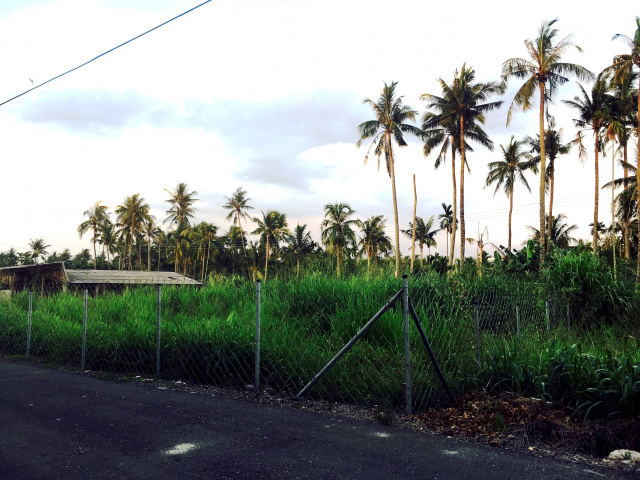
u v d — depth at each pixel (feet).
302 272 34.76
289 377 19.63
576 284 34.76
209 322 25.08
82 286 92.53
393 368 18.52
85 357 26.48
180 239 238.07
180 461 12.11
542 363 18.06
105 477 11.14
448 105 136.56
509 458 12.52
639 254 89.45
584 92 129.39
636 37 89.45
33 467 11.73
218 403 17.97
